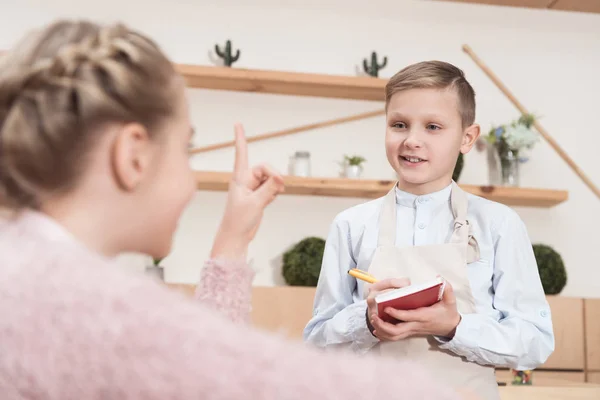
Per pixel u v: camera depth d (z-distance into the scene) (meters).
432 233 1.39
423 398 0.35
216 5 3.26
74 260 0.40
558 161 3.40
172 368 0.35
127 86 0.45
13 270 0.40
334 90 3.18
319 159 3.23
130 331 0.36
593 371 2.94
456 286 1.29
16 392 0.36
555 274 3.04
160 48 0.51
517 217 1.38
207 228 3.12
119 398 0.35
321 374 0.35
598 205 3.39
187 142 0.52
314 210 3.19
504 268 1.33
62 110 0.44
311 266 2.90
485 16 3.47
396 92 1.38
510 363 1.24
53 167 0.44
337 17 3.34
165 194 0.50
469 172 3.31
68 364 0.35
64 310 0.37
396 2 3.40
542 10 3.52
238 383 0.34
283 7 3.31
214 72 3.01
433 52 3.40
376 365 0.37
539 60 3.48
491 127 3.37
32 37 0.49
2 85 0.45
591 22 3.54
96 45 0.47
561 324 2.94
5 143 0.44
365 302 1.28
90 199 0.46
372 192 3.12
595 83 3.50
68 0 3.15
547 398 2.21
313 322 1.41
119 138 0.46
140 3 3.21
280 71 3.08
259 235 3.14
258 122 3.21
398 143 1.37
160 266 3.05
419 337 1.25
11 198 0.45
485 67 3.40
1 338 0.37
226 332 0.36
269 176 0.79
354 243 1.44
